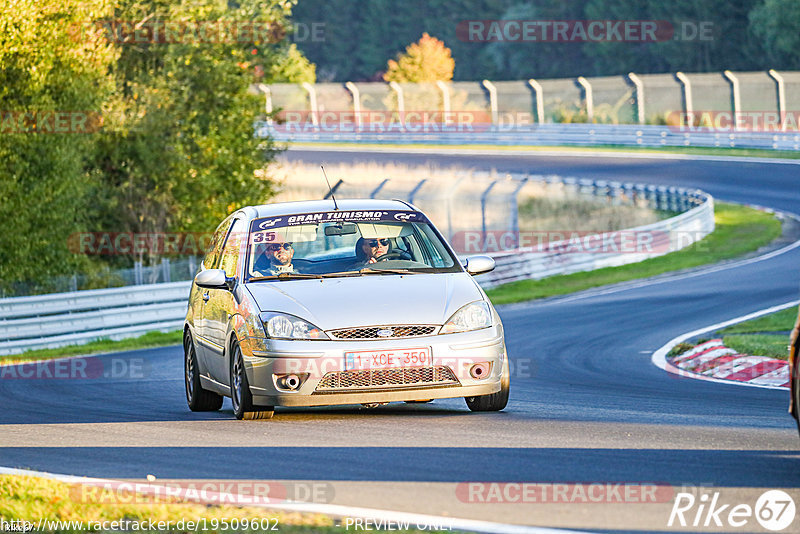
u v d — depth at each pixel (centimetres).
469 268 3453
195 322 3753
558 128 19212
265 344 3070
